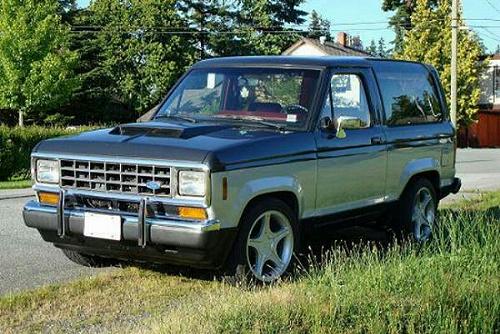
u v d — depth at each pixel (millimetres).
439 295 5391
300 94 7461
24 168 24047
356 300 5215
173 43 58906
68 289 6652
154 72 58000
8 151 23594
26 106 48812
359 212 7922
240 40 63969
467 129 53938
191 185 6152
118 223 6352
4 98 48469
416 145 8766
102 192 6488
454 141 9688
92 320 5785
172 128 6812
